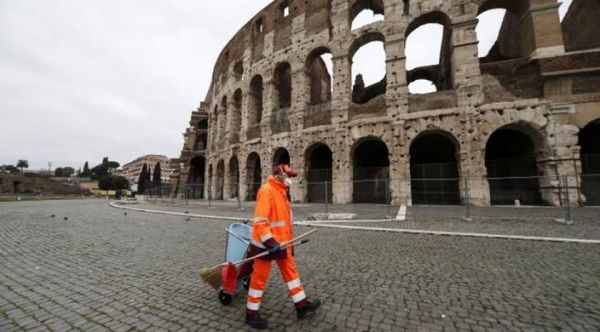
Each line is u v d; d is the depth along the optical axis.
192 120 51.28
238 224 4.84
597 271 5.40
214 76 45.41
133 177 175.38
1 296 4.48
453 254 6.81
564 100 18.12
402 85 21.72
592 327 3.37
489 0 20.39
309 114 26.36
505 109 18.97
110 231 10.96
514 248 7.30
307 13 28.30
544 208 16.03
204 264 6.25
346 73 24.55
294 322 3.55
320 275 5.36
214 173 39.16
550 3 18.94
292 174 4.24
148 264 6.25
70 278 5.33
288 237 3.90
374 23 23.62
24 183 83.81
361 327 3.41
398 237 9.08
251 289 3.56
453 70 20.86
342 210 17.36
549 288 4.60
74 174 190.50
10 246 8.17
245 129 32.62
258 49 32.91
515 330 3.33
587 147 21.33
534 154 19.39
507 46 24.56
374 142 27.55
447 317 3.65
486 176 19.55
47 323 3.59
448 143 25.02
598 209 15.19
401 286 4.75
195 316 3.76
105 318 3.71
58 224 13.16
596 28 20.33
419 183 21.81
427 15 21.91
